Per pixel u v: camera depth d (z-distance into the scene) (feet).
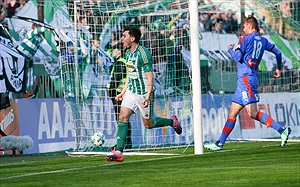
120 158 88.33
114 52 123.95
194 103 100.17
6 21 120.88
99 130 118.32
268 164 79.25
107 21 124.77
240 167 76.48
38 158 106.93
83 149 114.01
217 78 140.36
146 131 122.42
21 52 118.93
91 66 119.55
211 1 139.95
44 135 117.91
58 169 83.41
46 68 122.01
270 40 159.33
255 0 135.85
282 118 150.61
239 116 139.74
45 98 119.65
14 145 111.04
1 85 112.78
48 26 127.24
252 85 104.73
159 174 71.51
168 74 128.57
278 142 128.77
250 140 131.03
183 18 132.87
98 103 119.14
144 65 87.97
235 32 151.33
